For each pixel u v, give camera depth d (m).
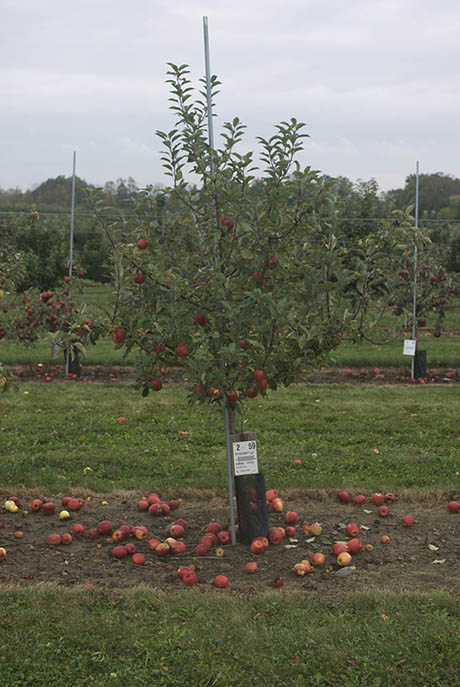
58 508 6.26
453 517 6.07
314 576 4.87
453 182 81.25
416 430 9.19
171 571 4.94
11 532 5.61
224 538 5.42
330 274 5.05
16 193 72.94
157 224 5.21
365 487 6.78
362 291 5.26
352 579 4.80
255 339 4.89
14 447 8.15
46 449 8.12
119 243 4.93
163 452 8.05
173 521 5.97
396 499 6.53
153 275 4.74
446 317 26.33
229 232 4.91
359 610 4.29
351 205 25.48
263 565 5.05
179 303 4.71
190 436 8.78
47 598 4.36
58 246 31.05
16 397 11.12
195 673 3.63
